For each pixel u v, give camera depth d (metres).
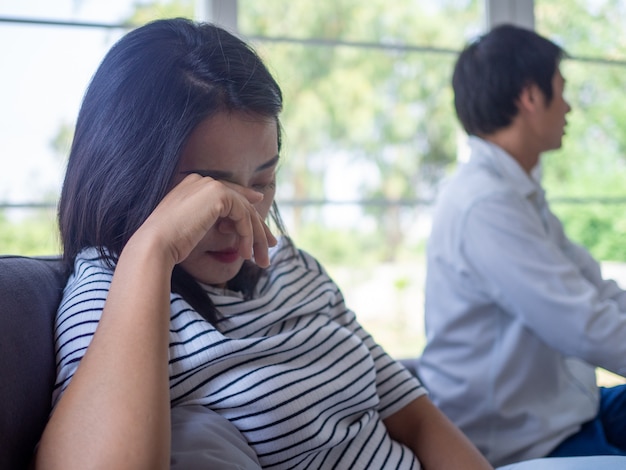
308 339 0.85
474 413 1.37
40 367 0.72
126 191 0.79
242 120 0.78
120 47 0.83
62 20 1.73
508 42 1.50
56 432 0.60
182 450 0.66
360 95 8.02
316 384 0.82
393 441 0.93
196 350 0.77
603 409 1.39
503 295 1.33
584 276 1.60
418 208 8.09
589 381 1.45
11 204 1.70
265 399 0.77
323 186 8.06
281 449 0.77
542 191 1.52
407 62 7.99
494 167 1.46
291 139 7.97
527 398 1.35
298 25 7.93
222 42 0.82
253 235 0.80
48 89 5.15
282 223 1.05
